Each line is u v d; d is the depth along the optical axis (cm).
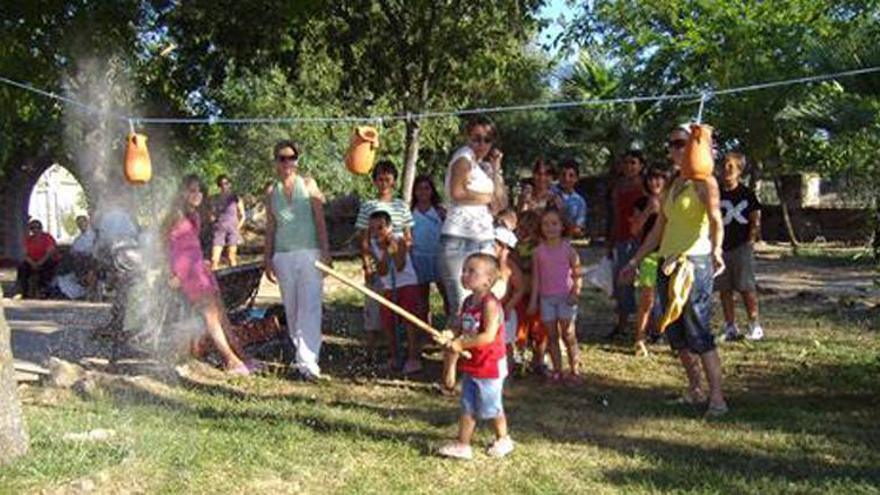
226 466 531
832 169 2030
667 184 710
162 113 1909
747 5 2195
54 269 1462
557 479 524
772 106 2073
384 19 2009
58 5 1273
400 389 748
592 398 722
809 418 655
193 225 804
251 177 2636
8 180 2422
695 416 664
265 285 1414
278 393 727
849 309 1160
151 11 1488
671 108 2406
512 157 3142
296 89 2255
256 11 1467
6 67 1263
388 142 2311
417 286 815
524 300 801
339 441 586
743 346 916
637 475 531
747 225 927
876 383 752
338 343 950
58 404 659
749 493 500
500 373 558
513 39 2102
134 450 543
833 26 1989
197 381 758
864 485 509
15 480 485
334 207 2781
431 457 561
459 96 2228
